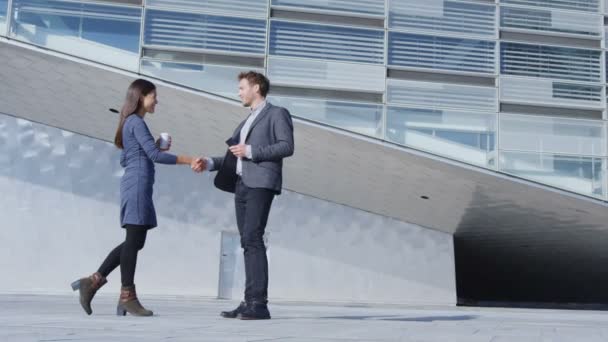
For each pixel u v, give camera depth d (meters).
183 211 15.41
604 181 12.16
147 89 4.71
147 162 4.61
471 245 18.56
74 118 14.41
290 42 12.04
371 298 15.80
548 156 12.13
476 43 12.37
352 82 12.03
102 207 15.23
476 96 12.23
